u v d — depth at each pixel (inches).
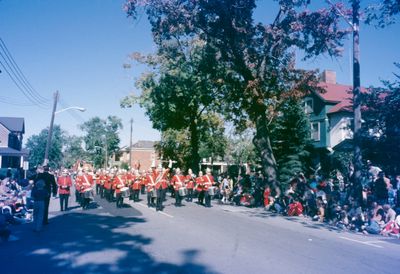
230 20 821.2
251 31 828.0
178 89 1125.7
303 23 799.7
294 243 417.7
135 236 439.5
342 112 1416.1
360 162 600.7
